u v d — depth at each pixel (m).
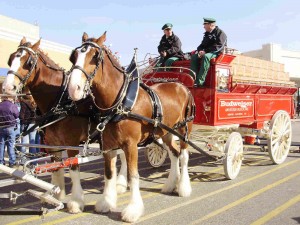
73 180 5.24
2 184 4.28
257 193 6.18
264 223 4.79
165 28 8.01
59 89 5.27
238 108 7.46
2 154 8.40
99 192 6.31
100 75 4.47
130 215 4.75
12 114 8.17
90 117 5.21
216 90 6.73
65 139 5.26
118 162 9.29
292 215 5.09
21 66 4.86
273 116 8.65
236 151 7.14
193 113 6.40
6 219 4.92
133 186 4.87
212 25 7.52
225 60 6.96
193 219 4.93
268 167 8.38
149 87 5.44
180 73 7.15
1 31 17.08
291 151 10.71
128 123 4.73
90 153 4.96
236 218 4.97
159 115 5.20
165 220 4.89
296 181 7.01
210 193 6.20
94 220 4.87
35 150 9.20
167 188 6.22
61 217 4.98
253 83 7.82
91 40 4.45
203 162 8.94
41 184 4.08
